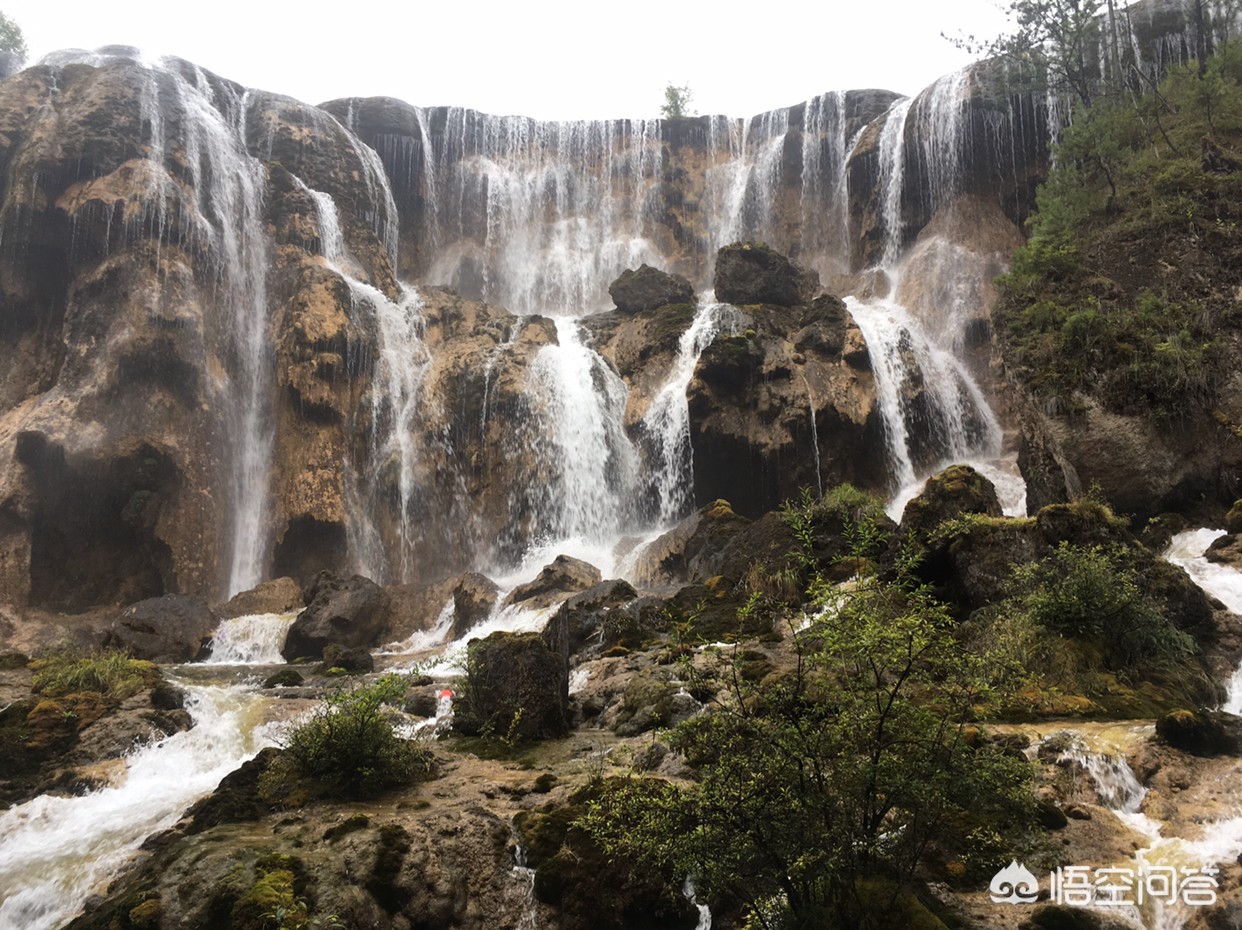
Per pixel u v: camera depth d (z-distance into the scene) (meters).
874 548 15.56
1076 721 9.82
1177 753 8.67
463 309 32.38
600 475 27.09
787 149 38.72
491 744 10.76
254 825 8.30
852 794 6.16
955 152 32.66
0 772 11.17
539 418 27.66
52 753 11.60
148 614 20.11
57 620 23.69
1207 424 16.47
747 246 30.86
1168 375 16.72
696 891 6.74
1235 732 8.86
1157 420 16.64
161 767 11.38
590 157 40.41
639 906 7.30
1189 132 22.20
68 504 24.78
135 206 27.92
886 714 6.39
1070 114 30.70
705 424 25.05
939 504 14.60
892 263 34.28
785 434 24.34
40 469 24.52
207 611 20.97
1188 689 10.74
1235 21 28.50
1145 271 19.03
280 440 27.22
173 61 34.47
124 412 25.84
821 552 16.36
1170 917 6.90
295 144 34.34
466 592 20.97
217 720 12.72
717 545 19.78
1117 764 8.48
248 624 20.55
